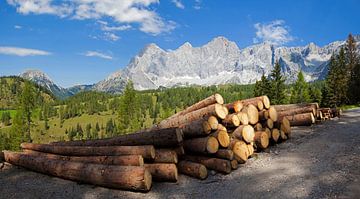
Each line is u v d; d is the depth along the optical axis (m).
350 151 13.04
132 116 81.38
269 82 74.69
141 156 11.46
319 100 80.12
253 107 14.76
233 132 13.98
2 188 11.89
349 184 9.49
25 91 78.69
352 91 64.62
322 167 11.41
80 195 10.74
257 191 9.92
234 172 12.12
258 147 14.45
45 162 13.23
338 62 73.12
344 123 21.11
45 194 11.02
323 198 8.77
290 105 24.28
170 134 12.32
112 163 11.97
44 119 176.25
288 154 13.74
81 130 156.12
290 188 9.79
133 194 10.56
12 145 74.50
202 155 13.05
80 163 12.07
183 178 11.88
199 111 14.77
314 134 17.52
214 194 10.12
